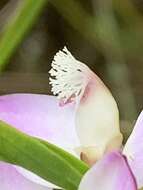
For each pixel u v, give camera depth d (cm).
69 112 5
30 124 5
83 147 5
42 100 5
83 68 5
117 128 5
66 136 5
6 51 6
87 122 5
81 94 5
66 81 5
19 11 6
